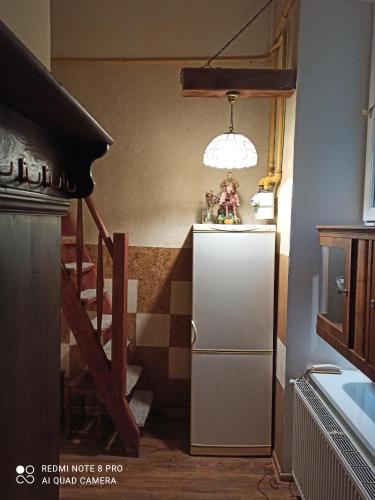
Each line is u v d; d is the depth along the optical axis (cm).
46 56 119
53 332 112
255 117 329
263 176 332
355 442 170
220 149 264
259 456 287
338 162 244
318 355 251
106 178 338
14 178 83
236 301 284
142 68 331
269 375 286
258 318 285
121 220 339
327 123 242
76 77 332
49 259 108
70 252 329
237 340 286
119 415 281
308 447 208
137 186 338
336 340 192
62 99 78
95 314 335
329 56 240
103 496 239
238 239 283
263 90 245
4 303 81
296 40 247
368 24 237
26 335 93
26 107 83
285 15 270
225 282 284
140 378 343
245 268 283
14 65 62
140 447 295
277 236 290
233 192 321
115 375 278
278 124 288
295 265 249
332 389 215
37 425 100
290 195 250
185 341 342
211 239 283
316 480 194
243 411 287
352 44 239
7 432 83
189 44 330
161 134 334
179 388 344
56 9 330
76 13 330
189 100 332
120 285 274
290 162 254
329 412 199
